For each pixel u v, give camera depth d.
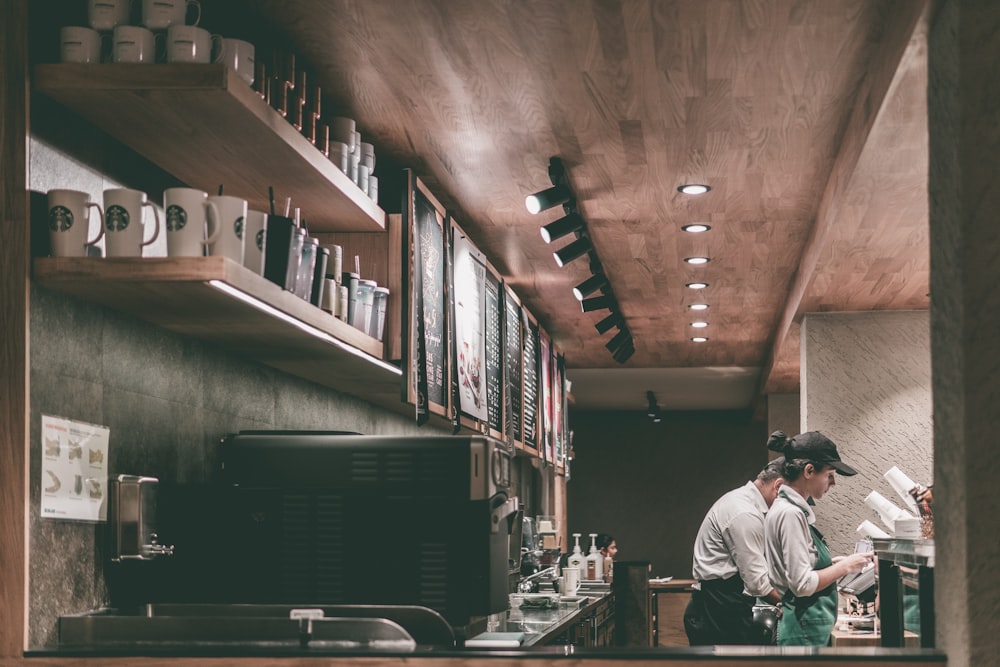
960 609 2.34
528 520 7.21
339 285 3.41
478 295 5.43
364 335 3.58
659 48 3.35
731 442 15.41
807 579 4.24
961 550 2.35
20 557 2.38
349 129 3.56
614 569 8.27
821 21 3.15
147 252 3.03
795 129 4.09
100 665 2.40
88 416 2.69
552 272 6.62
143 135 2.81
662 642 10.21
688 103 3.83
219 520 3.06
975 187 2.38
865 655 2.39
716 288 7.03
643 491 15.48
